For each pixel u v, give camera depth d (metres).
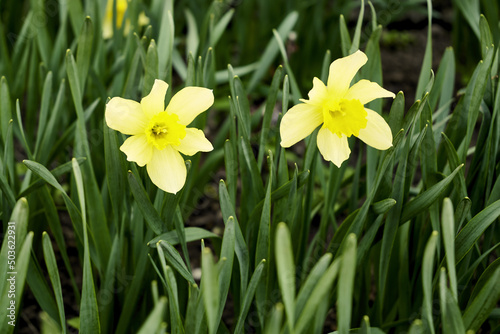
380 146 0.75
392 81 1.64
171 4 0.91
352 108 0.72
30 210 0.90
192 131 0.74
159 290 0.85
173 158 0.73
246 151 0.80
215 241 0.85
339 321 0.67
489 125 0.82
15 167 0.91
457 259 0.78
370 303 0.99
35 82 0.99
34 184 0.81
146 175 0.80
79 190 0.71
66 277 1.04
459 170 0.78
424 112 0.80
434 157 0.80
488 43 0.82
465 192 0.79
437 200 0.80
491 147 0.82
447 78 0.90
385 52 1.76
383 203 0.77
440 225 0.82
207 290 0.66
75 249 1.08
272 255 0.82
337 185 0.87
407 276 0.84
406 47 1.78
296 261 0.87
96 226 0.84
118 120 0.72
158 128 0.72
